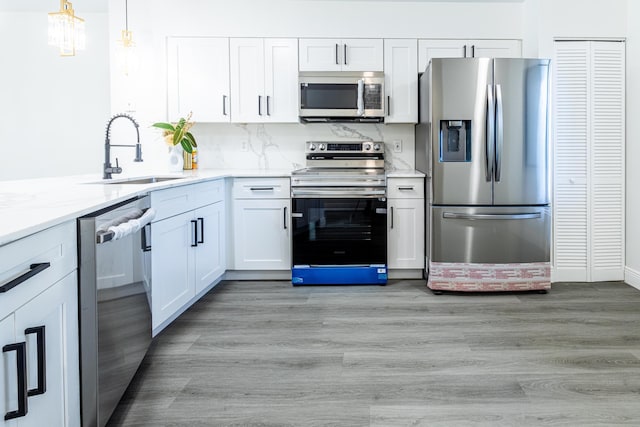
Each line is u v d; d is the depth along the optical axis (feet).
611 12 11.73
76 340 4.33
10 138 15.71
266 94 12.69
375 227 11.79
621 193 12.05
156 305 7.64
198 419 5.56
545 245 11.16
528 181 11.07
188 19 12.55
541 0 11.64
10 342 3.11
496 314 9.53
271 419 5.55
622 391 6.19
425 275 12.44
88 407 4.45
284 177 12.05
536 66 10.91
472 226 11.09
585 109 11.87
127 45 11.35
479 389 6.27
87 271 4.41
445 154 11.35
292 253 11.89
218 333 8.48
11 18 15.39
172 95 12.67
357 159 13.39
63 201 5.01
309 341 8.07
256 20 12.57
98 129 15.69
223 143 13.88
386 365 7.07
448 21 12.60
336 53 12.60
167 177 10.53
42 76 15.58
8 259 3.10
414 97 12.73
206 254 10.46
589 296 10.81
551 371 6.82
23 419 3.28
